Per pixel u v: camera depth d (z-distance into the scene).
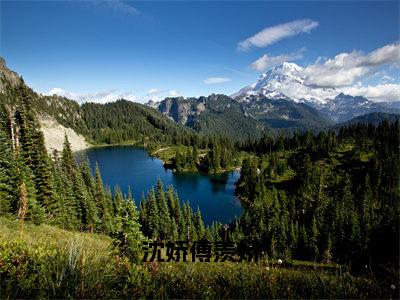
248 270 7.45
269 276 6.87
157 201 86.50
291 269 7.49
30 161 48.28
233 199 135.38
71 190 60.03
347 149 178.12
